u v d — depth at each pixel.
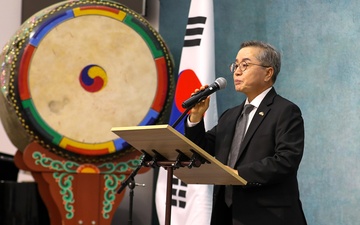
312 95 8.59
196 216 8.41
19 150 8.45
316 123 8.52
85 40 8.34
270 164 5.64
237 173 5.64
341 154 8.30
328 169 8.38
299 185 8.56
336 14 8.50
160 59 8.55
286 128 5.84
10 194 7.88
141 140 5.10
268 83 6.21
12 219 7.87
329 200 8.34
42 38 8.16
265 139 5.89
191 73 8.80
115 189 8.38
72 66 8.29
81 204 8.25
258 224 5.74
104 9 8.38
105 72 8.41
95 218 8.29
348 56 8.36
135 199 9.88
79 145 8.21
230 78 9.27
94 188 8.30
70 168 8.24
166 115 8.74
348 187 8.21
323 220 8.36
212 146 6.32
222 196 6.01
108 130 8.34
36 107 8.09
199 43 8.85
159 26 10.05
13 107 8.04
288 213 5.76
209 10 8.96
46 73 8.18
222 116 6.38
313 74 8.61
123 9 8.47
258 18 9.15
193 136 6.04
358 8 8.34
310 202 8.47
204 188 8.47
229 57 9.31
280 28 8.95
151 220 9.77
